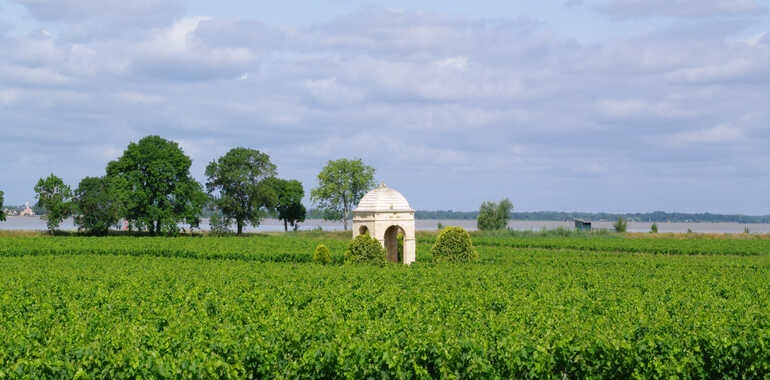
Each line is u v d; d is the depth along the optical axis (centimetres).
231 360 1911
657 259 6188
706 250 8075
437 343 1934
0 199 11281
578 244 8875
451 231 5500
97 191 10638
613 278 4159
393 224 5609
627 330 2119
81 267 5075
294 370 1905
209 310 2972
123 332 2138
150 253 7338
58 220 10831
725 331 2088
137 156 10681
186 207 11044
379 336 2077
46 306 2895
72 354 1878
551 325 2281
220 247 7475
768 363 1961
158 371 1773
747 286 3844
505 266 5006
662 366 1894
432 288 3453
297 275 4153
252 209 12156
